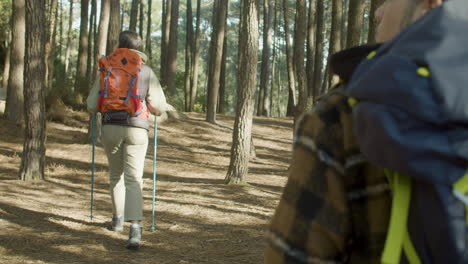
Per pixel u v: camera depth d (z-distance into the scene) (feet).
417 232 2.66
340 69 3.23
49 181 27.89
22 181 27.27
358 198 2.94
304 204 2.96
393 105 2.58
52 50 70.69
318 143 2.98
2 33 68.74
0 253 14.30
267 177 33.65
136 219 15.10
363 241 2.99
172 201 23.22
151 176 33.17
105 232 16.99
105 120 14.93
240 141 29.19
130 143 14.94
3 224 17.49
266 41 103.30
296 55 35.86
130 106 14.75
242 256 15.12
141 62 15.25
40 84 27.63
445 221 2.53
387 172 2.82
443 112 2.49
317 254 2.90
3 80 63.72
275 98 197.77
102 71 14.98
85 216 19.38
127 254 14.79
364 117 2.66
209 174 34.86
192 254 15.14
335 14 28.91
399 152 2.50
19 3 47.73
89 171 33.09
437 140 2.49
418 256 2.66
